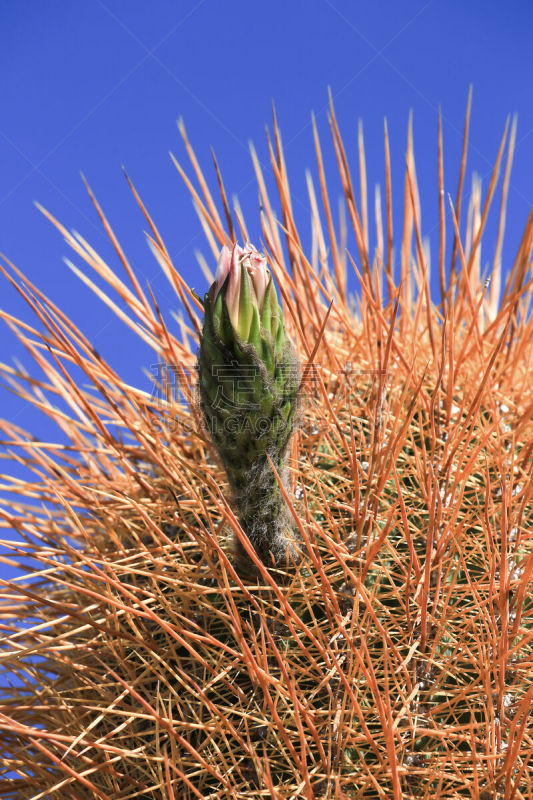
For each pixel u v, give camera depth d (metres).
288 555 0.70
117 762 0.69
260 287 0.66
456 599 0.70
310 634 0.67
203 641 0.69
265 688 0.66
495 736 0.66
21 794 0.70
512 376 0.78
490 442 0.74
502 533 0.66
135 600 0.67
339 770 0.66
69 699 0.69
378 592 0.70
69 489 0.76
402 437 0.69
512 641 0.69
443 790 0.66
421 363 0.79
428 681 0.68
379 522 0.71
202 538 0.71
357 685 0.67
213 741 0.67
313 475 0.72
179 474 0.73
